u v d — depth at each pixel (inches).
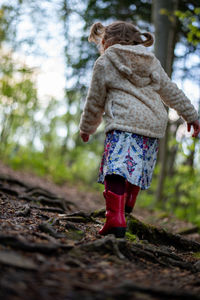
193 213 225.9
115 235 83.4
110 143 86.0
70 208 151.9
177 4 245.1
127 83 88.5
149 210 262.2
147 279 60.2
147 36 98.6
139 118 86.0
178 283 60.8
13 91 327.3
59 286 48.2
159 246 102.7
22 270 51.7
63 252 66.8
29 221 89.0
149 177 91.0
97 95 91.4
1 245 60.4
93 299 45.5
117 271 62.1
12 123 343.9
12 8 331.6
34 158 340.5
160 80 92.1
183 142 218.4
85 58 354.9
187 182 244.1
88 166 449.1
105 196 86.3
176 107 93.3
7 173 259.0
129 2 295.9
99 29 101.5
